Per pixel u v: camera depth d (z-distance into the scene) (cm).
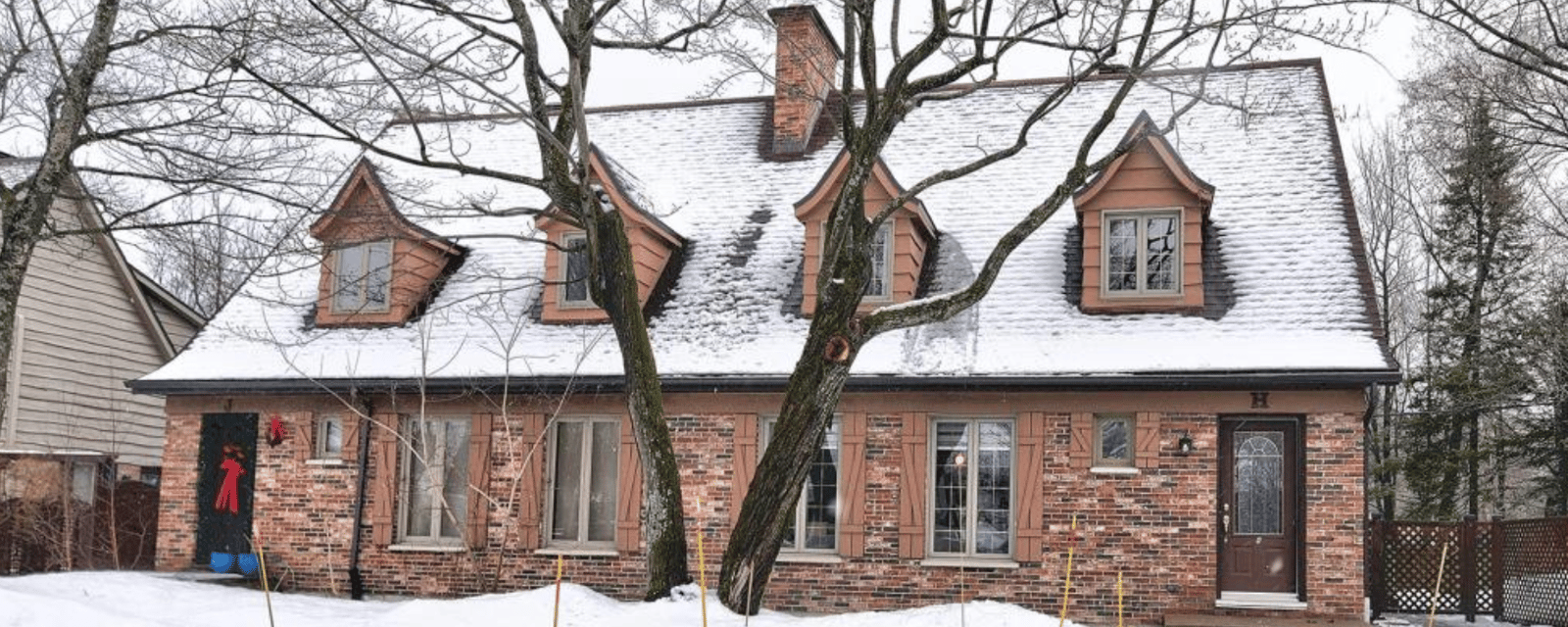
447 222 1964
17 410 2141
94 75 1366
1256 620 1445
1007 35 1280
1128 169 1622
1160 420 1530
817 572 1606
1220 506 1534
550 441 1728
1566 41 1358
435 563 1725
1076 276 1669
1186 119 1875
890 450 1602
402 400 1767
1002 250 1262
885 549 1588
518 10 1263
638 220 1761
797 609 1606
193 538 1806
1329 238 1630
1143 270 1614
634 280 1312
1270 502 1529
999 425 1606
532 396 1717
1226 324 1557
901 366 1583
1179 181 1594
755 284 1772
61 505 1811
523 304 1841
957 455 1611
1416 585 1634
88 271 2319
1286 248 1631
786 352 1650
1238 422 1544
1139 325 1580
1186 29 1245
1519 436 2936
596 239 1305
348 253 1875
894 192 1672
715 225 1884
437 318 1830
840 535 1603
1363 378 1444
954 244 1755
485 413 1734
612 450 1722
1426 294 3177
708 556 1628
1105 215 1633
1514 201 2930
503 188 2020
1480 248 3062
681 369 1647
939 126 1977
